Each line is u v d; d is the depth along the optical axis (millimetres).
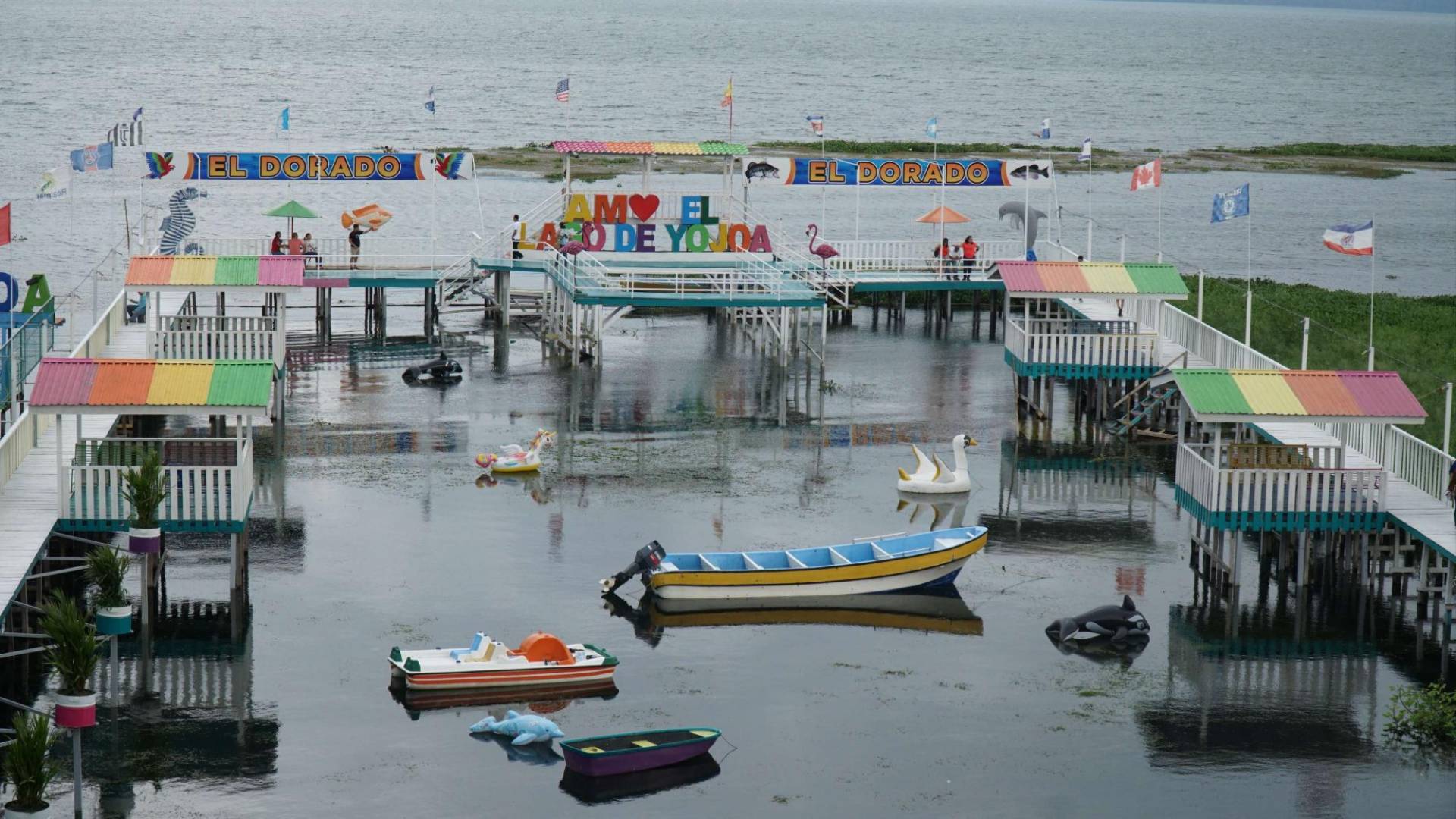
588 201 52188
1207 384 30562
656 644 28172
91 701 21141
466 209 86625
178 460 31359
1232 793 22859
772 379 49281
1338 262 82438
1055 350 42906
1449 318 61906
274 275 41344
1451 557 27797
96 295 42156
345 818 21516
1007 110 172000
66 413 28500
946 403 46625
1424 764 23922
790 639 28609
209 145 114625
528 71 196875
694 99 170375
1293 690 26609
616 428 42906
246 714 24672
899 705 25766
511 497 36281
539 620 28938
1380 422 30266
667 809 22062
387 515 34719
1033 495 37594
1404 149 141875
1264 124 168500
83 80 158000
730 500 36531
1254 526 30094
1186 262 80438
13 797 21328
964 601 30719
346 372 49188
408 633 28016
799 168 54375
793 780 23047
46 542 26766
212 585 30203
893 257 59344
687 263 52531
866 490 37688
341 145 120625
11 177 92250
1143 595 31109
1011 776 23297
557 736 24109
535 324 57906
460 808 21938
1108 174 117688
